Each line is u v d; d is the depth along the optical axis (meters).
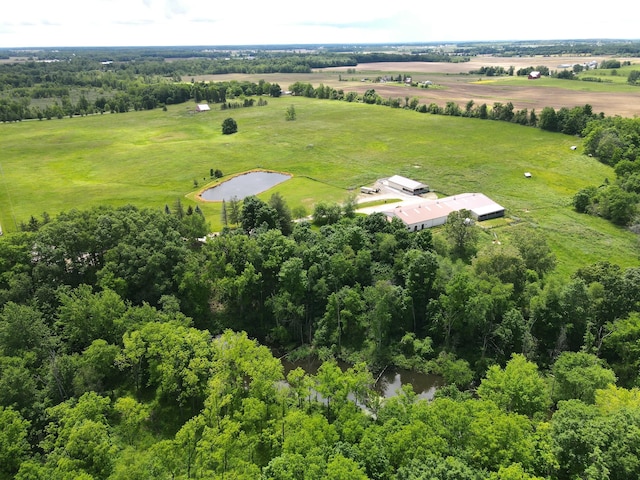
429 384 77.62
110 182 171.50
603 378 60.19
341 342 85.69
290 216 123.06
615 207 133.00
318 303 90.19
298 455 45.62
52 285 81.94
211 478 46.81
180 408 67.31
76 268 87.44
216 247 93.00
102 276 83.62
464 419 48.81
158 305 86.31
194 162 196.62
